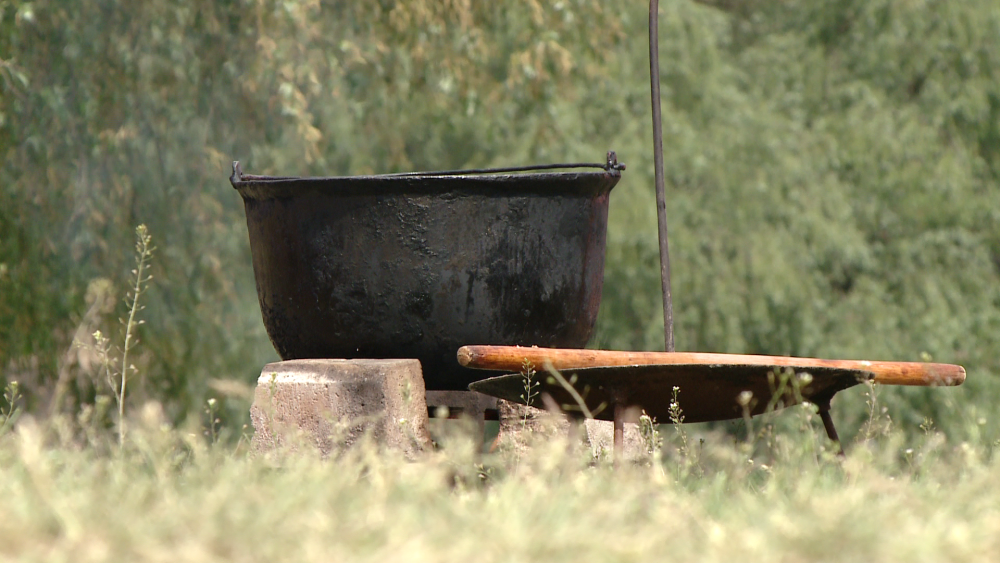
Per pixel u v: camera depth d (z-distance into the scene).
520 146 48.81
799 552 8.27
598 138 52.34
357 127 44.19
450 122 46.16
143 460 11.58
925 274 54.31
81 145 33.78
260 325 38.72
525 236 15.25
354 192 15.00
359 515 8.73
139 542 7.91
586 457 11.97
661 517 9.05
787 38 59.22
